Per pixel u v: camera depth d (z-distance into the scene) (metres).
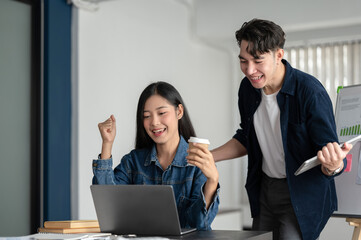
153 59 5.00
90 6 4.26
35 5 4.07
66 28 4.21
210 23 5.45
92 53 4.33
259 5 5.13
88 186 4.31
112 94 4.51
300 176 2.07
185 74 5.49
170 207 1.50
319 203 2.06
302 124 2.03
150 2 4.96
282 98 2.07
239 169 6.57
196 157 1.57
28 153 3.97
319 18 4.82
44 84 4.06
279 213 2.20
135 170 1.95
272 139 2.17
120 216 1.61
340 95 2.63
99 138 4.42
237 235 1.51
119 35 4.59
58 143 4.10
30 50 4.02
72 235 1.52
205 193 1.64
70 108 4.22
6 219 3.77
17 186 3.87
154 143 1.95
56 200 4.07
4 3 3.82
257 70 1.93
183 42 5.45
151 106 1.85
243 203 6.52
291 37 5.57
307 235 2.07
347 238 4.26
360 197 2.34
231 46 6.14
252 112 2.22
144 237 1.44
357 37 5.44
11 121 3.83
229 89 6.36
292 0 4.95
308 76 2.07
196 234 1.54
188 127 1.98
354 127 2.48
